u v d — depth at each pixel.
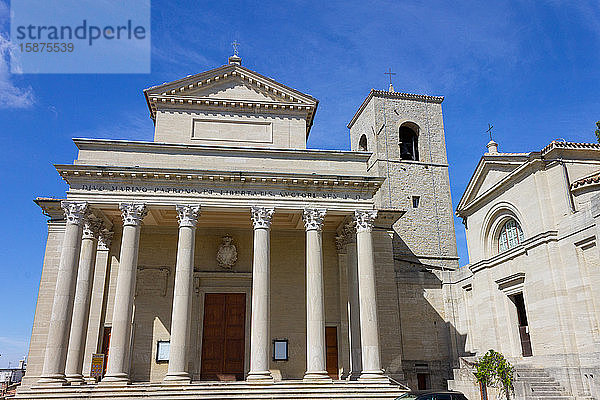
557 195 29.06
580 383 25.92
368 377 26.42
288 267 34.34
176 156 29.81
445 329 38.84
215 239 34.47
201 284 33.50
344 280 33.91
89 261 29.02
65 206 27.17
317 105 35.41
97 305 31.44
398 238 44.25
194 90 33.91
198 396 23.81
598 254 25.59
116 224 33.09
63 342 25.50
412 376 36.78
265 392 24.33
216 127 33.44
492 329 33.88
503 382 27.61
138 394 23.64
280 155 30.89
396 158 47.12
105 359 30.98
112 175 27.67
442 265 44.38
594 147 29.56
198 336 32.38
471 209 37.81
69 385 25.14
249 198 28.61
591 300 26.16
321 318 27.25
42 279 31.66
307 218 28.89
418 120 49.22
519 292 31.58
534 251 29.83
